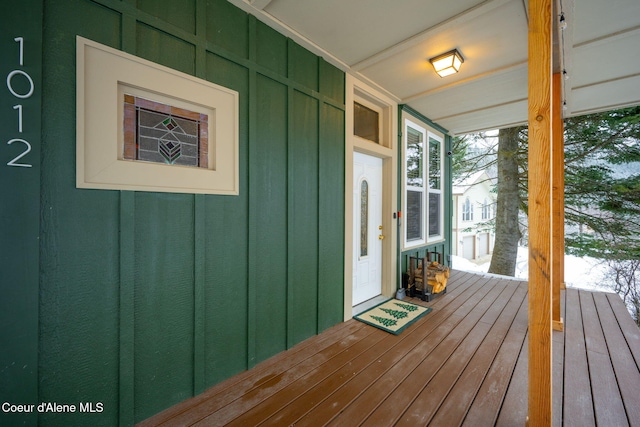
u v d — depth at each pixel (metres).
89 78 1.32
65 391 1.27
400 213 3.81
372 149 3.29
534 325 1.33
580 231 6.46
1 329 1.09
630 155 5.44
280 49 2.25
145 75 1.50
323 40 2.40
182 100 1.67
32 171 1.16
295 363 2.10
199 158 1.76
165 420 1.52
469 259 11.41
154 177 1.54
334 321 2.80
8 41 1.10
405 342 2.43
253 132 2.04
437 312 3.13
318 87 2.60
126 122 1.46
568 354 2.23
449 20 2.14
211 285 1.82
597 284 6.34
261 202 2.12
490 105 3.92
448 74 2.76
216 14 1.82
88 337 1.33
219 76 1.84
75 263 1.29
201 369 1.75
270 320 2.20
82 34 1.29
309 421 1.51
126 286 1.44
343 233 2.91
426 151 4.47
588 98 3.66
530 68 1.35
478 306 3.31
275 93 2.22
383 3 1.96
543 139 1.33
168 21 1.59
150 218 1.54
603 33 2.28
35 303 1.17
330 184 2.75
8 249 1.11
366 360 2.13
